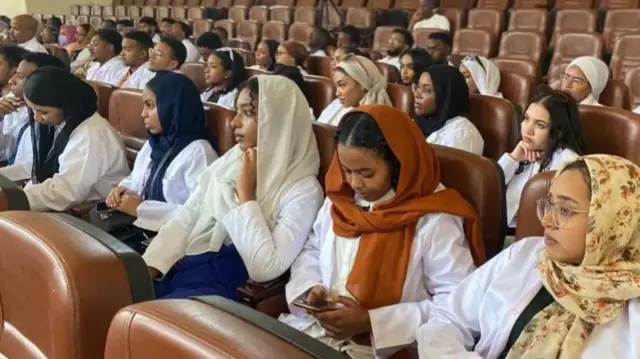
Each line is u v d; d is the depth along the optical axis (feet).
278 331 2.26
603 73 11.59
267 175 6.18
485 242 5.27
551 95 7.72
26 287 3.13
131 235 6.94
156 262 6.19
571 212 3.52
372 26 25.17
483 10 22.59
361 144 4.89
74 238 3.03
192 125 7.52
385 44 22.43
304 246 5.93
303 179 6.18
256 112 6.20
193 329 2.20
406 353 5.02
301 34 24.18
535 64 15.39
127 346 2.37
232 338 2.14
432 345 4.22
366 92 10.56
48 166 8.48
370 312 4.87
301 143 6.30
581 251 3.55
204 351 2.10
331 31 23.04
